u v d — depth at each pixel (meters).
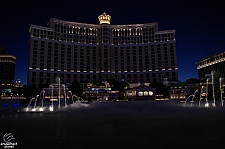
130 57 178.25
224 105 55.28
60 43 166.62
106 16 194.88
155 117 25.27
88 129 16.73
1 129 16.95
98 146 11.41
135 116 26.91
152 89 110.06
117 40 182.38
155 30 179.50
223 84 90.44
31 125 19.22
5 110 40.47
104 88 128.25
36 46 155.00
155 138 13.14
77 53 172.38
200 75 169.50
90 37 180.88
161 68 171.88
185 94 108.69
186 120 21.86
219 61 145.25
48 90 101.62
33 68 150.75
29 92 94.94
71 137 13.67
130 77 174.88
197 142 12.05
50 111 37.66
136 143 11.95
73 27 175.88
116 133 14.91
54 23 167.12
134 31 183.50
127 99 115.50
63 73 163.25
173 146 11.26
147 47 178.75
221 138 12.95
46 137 13.73
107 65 172.50
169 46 173.62
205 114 28.39
